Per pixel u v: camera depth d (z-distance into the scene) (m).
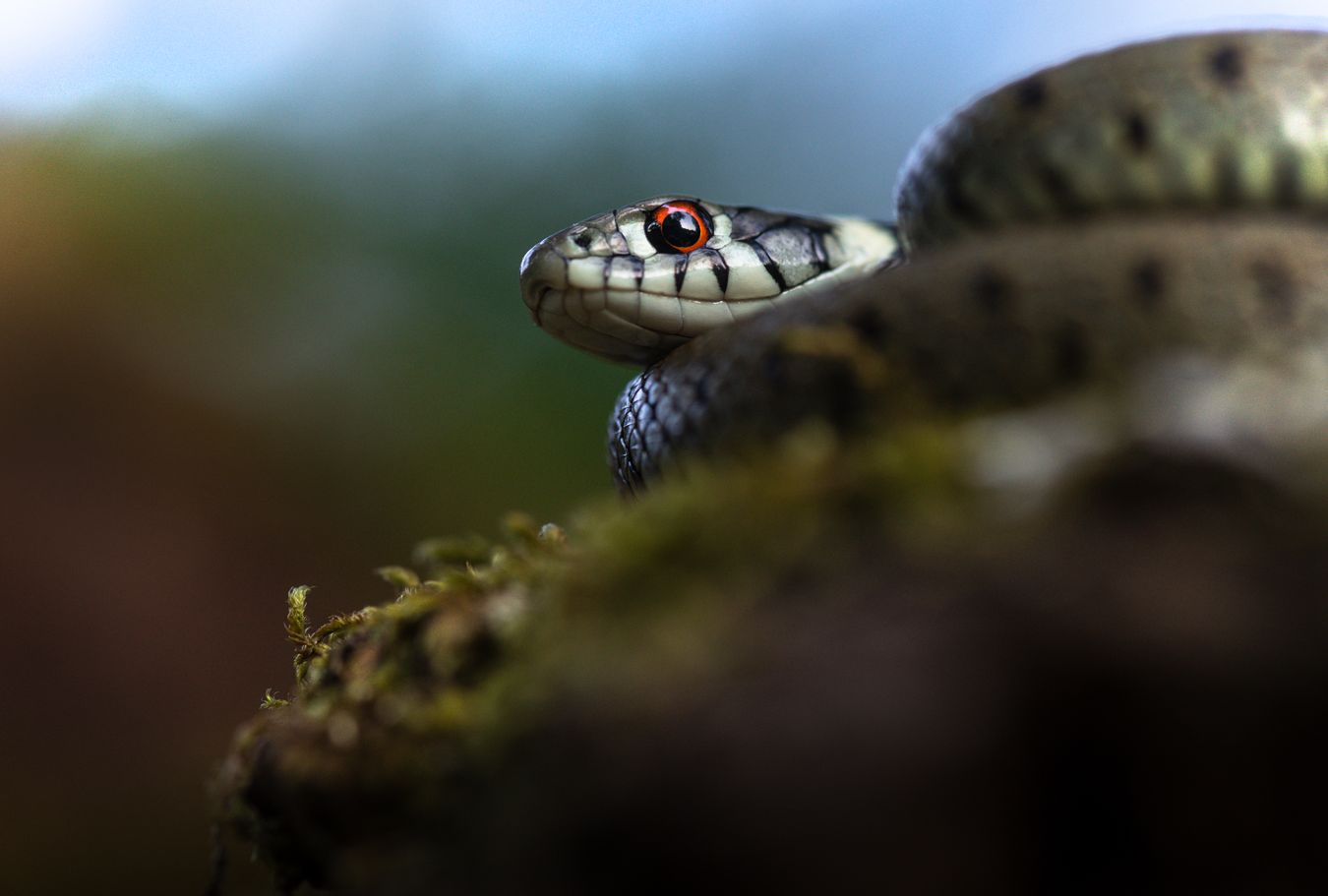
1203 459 0.20
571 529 0.27
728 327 0.29
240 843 0.27
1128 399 0.22
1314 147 0.28
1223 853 0.18
